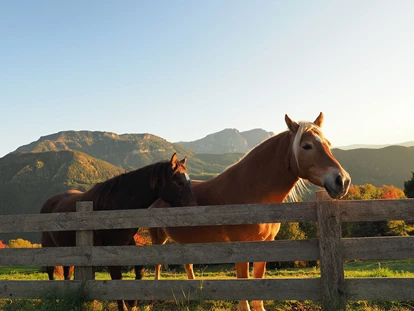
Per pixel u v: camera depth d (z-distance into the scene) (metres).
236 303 4.82
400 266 10.68
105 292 3.83
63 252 3.94
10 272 11.34
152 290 3.74
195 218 3.65
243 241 3.83
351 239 3.36
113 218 3.84
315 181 3.69
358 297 3.33
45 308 3.69
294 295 3.46
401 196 41.78
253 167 4.41
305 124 3.84
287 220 3.49
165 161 5.05
